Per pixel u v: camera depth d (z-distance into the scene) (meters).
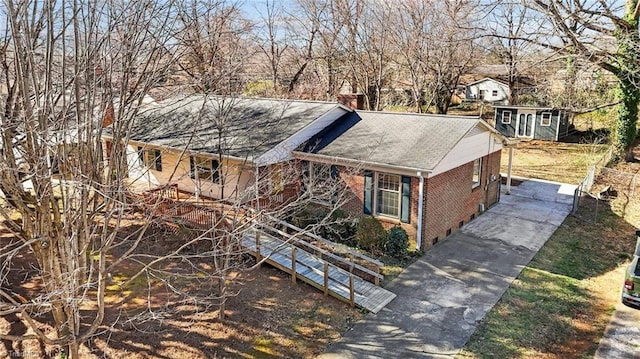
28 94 6.39
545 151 29.08
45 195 6.86
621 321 10.38
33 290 11.32
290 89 30.94
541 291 11.78
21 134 7.35
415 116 16.62
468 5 28.81
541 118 31.80
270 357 9.15
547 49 24.03
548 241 15.07
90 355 9.03
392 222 14.76
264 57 31.73
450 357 9.16
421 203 13.84
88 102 6.75
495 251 14.29
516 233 15.79
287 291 11.67
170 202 13.82
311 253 13.67
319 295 11.55
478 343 9.61
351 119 17.61
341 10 29.86
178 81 14.08
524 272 12.85
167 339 9.58
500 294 11.62
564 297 11.48
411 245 14.37
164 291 11.50
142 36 8.71
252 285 11.91
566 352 9.34
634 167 23.19
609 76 29.66
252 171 14.66
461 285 12.11
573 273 12.83
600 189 20.45
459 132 14.93
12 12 6.14
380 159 14.39
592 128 33.09
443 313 10.76
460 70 31.62
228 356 9.12
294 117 17.02
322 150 15.79
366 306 10.97
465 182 16.25
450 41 25.03
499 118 33.62
